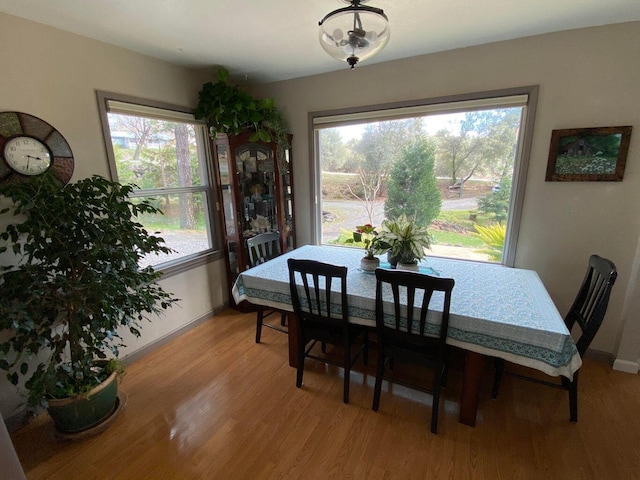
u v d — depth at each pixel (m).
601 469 1.44
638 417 1.73
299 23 1.84
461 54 2.29
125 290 1.65
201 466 1.49
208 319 2.99
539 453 1.53
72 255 1.57
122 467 1.49
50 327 1.66
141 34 1.95
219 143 2.79
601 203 2.08
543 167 2.20
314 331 1.92
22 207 1.47
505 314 1.51
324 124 2.93
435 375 1.61
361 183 2.99
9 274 1.45
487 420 1.74
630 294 2.04
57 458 1.54
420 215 2.79
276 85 3.05
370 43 1.36
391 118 2.63
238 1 1.58
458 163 2.56
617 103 1.95
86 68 1.95
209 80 2.80
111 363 1.82
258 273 2.16
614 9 1.72
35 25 1.72
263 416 1.79
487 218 2.53
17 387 1.74
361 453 1.55
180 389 2.03
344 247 2.86
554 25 1.93
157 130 2.48
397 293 1.54
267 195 3.14
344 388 1.88
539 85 2.11
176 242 2.71
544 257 2.31
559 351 1.34
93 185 1.63
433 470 1.45
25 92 1.70
